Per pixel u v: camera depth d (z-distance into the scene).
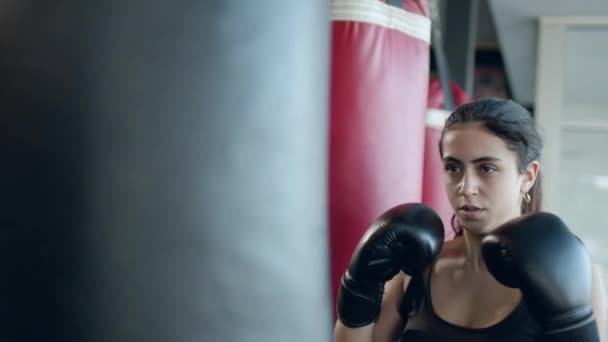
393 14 1.97
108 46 0.67
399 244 1.35
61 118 0.67
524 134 1.31
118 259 0.66
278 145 0.72
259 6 0.71
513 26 6.08
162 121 0.67
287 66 0.73
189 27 0.68
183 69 0.67
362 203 1.86
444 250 1.43
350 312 1.39
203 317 0.66
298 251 0.73
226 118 0.69
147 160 0.67
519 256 1.17
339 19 1.91
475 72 8.97
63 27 0.67
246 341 0.68
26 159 0.67
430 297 1.39
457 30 3.72
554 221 1.25
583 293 1.19
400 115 1.97
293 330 0.70
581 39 5.80
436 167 2.53
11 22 0.68
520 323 1.27
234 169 0.69
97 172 0.66
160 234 0.66
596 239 5.83
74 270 0.65
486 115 1.31
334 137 1.88
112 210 0.66
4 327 0.66
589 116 5.84
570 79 5.87
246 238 0.69
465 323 1.33
